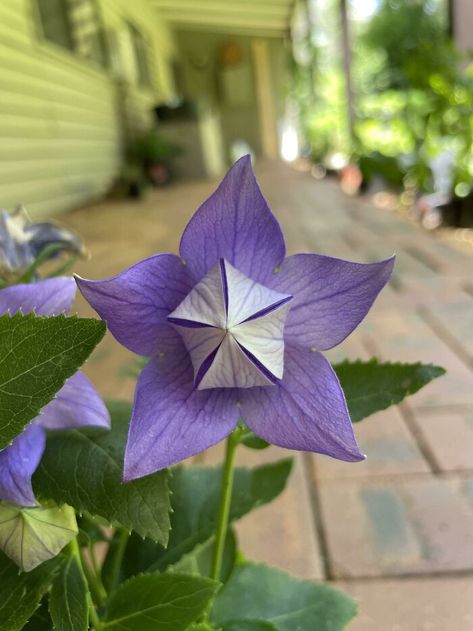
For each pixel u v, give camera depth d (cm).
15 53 119
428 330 50
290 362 11
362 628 23
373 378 13
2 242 13
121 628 12
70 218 125
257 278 11
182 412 10
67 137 146
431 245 77
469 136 96
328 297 11
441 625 23
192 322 10
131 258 80
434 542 27
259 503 16
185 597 12
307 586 17
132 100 212
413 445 34
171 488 16
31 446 11
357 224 96
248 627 15
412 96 111
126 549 15
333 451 10
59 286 11
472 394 39
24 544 10
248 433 13
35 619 13
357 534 28
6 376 9
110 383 43
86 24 168
